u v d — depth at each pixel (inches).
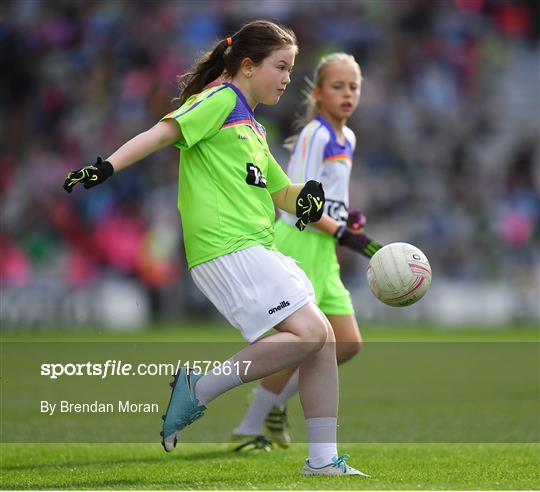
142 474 739.4
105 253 3014.3
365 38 3860.7
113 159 668.1
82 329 2775.6
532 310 3169.3
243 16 3875.5
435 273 3193.9
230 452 914.7
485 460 820.0
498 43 4104.3
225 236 708.0
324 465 717.9
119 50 3784.5
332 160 976.9
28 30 3892.7
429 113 3742.6
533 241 3449.8
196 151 725.3
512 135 3838.6
